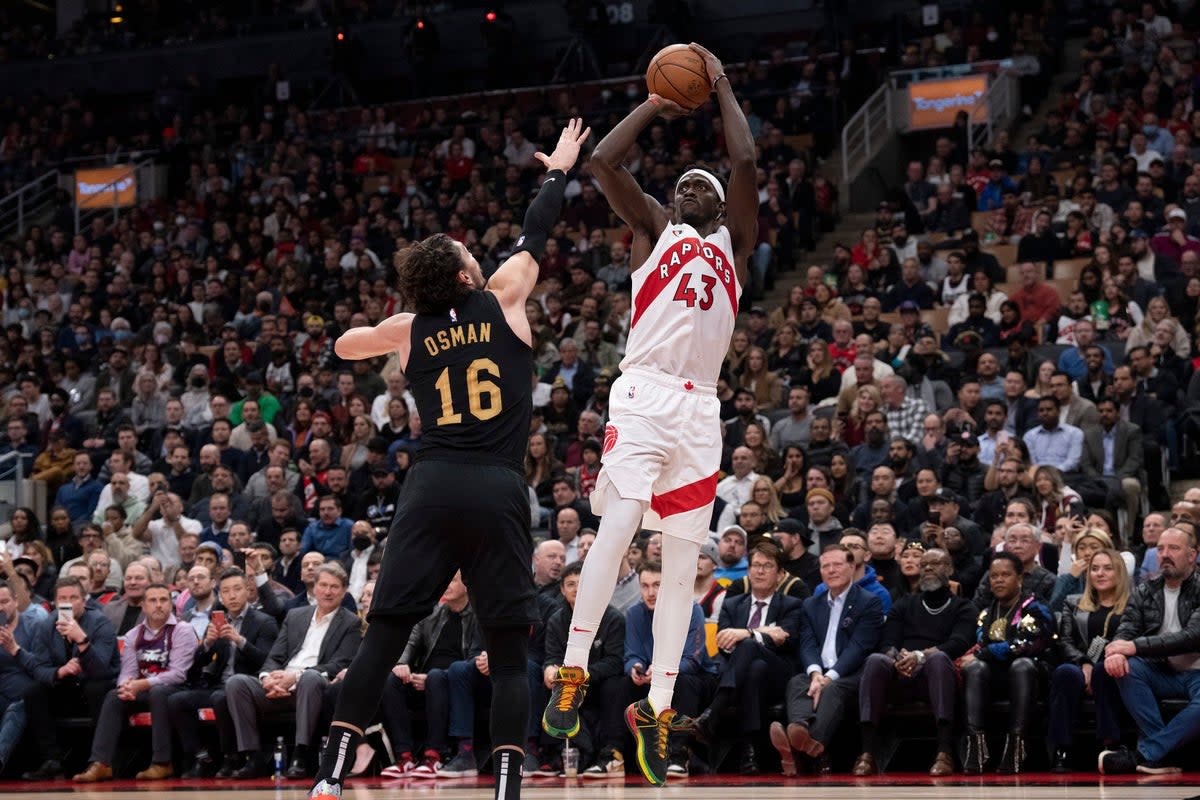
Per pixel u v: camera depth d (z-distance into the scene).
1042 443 11.99
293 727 10.67
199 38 28.03
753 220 5.12
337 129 24.14
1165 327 12.95
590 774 9.31
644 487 4.85
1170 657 8.62
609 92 22.64
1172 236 14.94
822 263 17.75
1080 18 21.97
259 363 17.11
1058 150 18.14
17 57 29.05
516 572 4.75
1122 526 11.44
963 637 9.23
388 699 9.91
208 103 27.48
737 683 9.34
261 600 11.10
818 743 9.04
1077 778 8.14
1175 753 8.61
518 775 4.64
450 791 7.89
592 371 14.65
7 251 22.27
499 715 4.69
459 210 19.75
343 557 12.27
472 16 26.34
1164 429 12.10
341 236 20.34
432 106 24.56
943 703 8.94
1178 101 18.17
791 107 20.70
